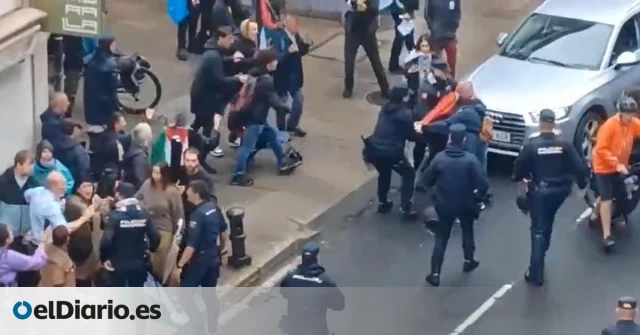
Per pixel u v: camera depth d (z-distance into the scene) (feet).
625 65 61.36
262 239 52.39
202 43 70.64
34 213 44.09
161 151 49.65
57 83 59.93
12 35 49.98
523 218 55.21
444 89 57.67
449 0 67.00
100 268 43.50
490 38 76.33
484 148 54.13
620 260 51.85
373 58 66.33
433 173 48.73
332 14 76.79
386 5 69.10
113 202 44.27
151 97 64.28
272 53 56.65
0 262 41.16
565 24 63.57
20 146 52.29
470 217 49.29
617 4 64.75
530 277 49.75
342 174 58.85
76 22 52.65
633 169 52.85
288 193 56.59
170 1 69.26
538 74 61.00
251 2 69.51
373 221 54.90
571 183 48.75
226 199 55.67
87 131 53.21
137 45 72.23
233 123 57.26
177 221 44.86
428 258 52.03
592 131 60.03
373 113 65.57
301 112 62.08
